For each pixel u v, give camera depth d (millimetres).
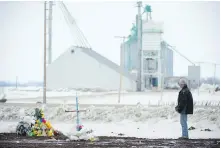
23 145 21641
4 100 58500
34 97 64688
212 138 26594
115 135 27656
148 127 32094
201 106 47250
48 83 71875
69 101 59031
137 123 34625
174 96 65438
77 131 24812
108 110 38781
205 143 23562
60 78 72312
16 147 20781
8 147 20766
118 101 58125
